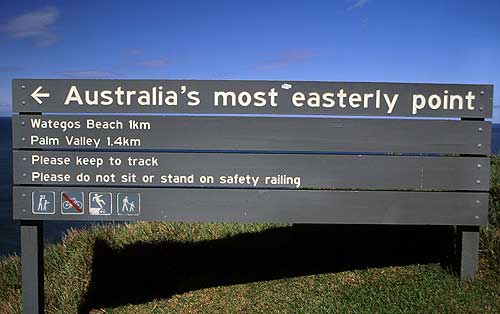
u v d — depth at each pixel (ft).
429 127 13.96
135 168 13.85
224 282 16.43
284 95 13.85
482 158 14.02
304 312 13.62
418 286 14.14
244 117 13.89
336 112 13.91
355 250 17.52
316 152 14.05
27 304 13.76
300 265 17.04
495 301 13.01
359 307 13.38
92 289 16.22
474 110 13.96
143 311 14.98
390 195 14.06
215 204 13.97
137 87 13.78
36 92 13.69
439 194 14.06
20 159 13.71
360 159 13.99
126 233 20.88
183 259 18.16
